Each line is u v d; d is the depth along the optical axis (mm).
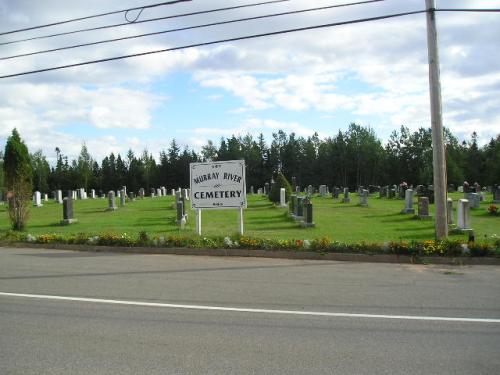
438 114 12883
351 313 6797
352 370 4699
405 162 92125
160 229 18891
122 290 8297
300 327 6121
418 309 7031
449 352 5215
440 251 11672
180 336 5750
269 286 8680
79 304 7293
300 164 97688
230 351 5230
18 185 18578
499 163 75000
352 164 94188
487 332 5938
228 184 15430
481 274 9992
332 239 15219
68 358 5012
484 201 33500
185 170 93062
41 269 10469
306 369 4723
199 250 12891
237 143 98250
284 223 20953
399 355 5117
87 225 20797
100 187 92812
